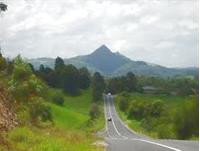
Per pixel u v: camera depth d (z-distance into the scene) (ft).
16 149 58.85
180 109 277.03
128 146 82.74
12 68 108.88
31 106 101.76
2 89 90.68
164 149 72.84
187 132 272.51
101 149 77.41
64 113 447.83
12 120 80.18
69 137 88.22
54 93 654.53
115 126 610.24
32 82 107.76
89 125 490.08
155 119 506.89
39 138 71.26
